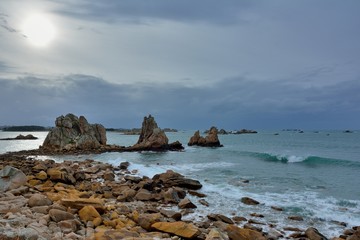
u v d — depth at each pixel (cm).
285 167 3578
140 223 1248
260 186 2372
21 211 1212
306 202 1880
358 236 1271
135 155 5075
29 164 3138
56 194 1628
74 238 973
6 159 4038
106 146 6316
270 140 10112
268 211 1691
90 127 6438
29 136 12462
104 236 992
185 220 1458
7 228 918
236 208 1741
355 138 10931
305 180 2652
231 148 6612
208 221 1434
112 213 1379
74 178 2291
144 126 6581
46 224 1094
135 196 1856
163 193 1908
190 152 5628
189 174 2944
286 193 2131
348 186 2397
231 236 1141
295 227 1430
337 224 1483
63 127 6162
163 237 1116
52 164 3161
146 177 2503
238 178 2719
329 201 1903
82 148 5909
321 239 1247
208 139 7194
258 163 3966
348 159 4241
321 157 4222
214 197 1994
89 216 1248
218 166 3594
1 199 1417
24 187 1697
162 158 4575
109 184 2228
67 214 1184
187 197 1977
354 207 1770
